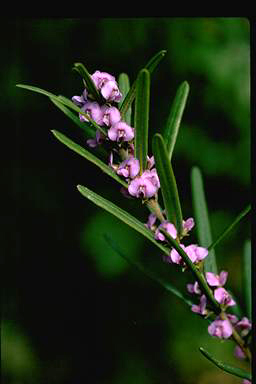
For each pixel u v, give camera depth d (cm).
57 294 111
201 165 102
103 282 109
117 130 33
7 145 110
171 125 35
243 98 99
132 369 107
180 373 104
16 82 105
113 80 33
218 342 104
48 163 111
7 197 112
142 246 105
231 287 104
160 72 100
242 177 102
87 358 110
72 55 103
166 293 104
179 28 98
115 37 100
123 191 34
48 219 111
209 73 98
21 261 112
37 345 110
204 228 37
